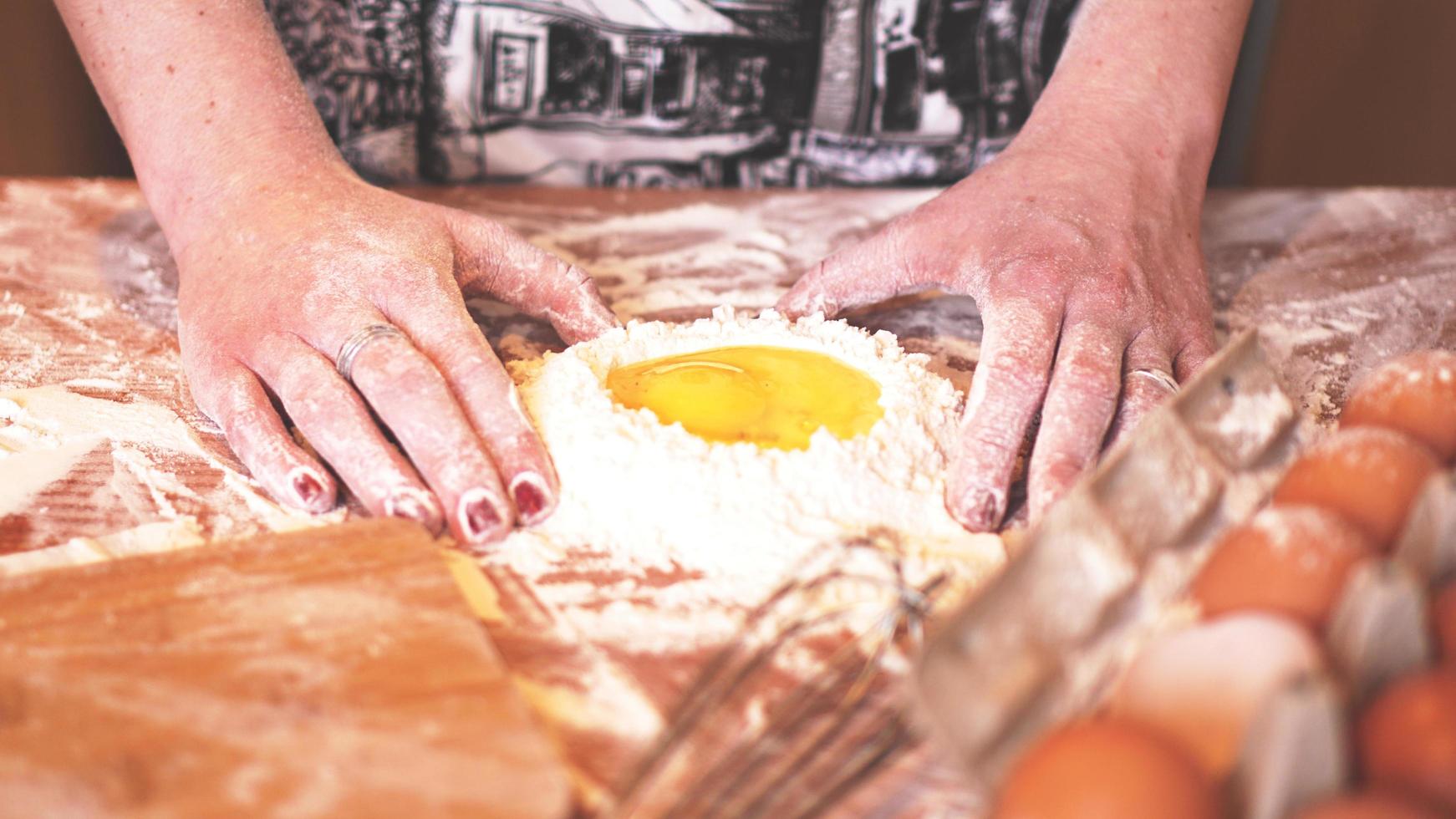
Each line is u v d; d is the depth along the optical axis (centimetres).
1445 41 272
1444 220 152
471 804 53
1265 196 160
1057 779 45
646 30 152
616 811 55
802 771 58
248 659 62
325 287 95
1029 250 104
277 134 110
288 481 83
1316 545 55
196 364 96
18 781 54
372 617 66
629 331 98
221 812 52
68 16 115
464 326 93
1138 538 62
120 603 67
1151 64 124
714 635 71
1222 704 48
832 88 159
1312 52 279
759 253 137
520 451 82
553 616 72
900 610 67
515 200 151
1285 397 77
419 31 149
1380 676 51
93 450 92
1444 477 59
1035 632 54
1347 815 42
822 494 81
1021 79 160
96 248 132
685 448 82
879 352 97
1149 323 100
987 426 87
